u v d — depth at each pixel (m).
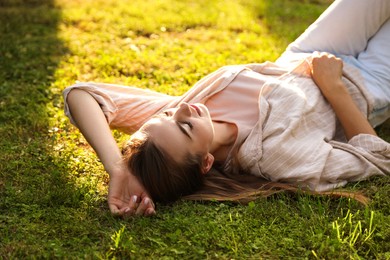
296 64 4.05
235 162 3.67
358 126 3.78
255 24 6.89
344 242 3.03
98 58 5.70
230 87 3.81
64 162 3.84
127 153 3.34
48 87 5.04
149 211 3.23
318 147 3.59
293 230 3.16
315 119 3.75
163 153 3.29
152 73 5.41
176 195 3.38
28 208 3.33
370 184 3.63
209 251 3.00
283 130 3.57
